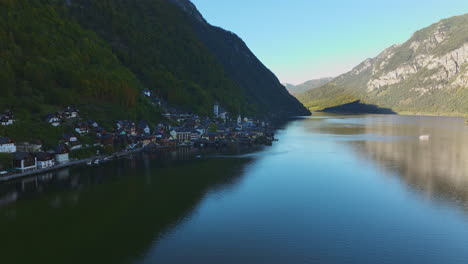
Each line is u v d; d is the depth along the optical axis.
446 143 196.00
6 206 79.56
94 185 98.12
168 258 56.19
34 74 170.88
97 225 69.12
